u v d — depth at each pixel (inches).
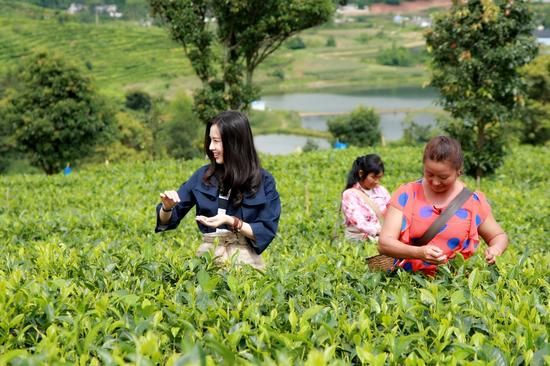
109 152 1807.3
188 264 162.1
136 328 114.7
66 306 129.6
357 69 6815.9
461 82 659.4
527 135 1598.2
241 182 174.6
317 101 4931.1
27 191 609.6
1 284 132.7
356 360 112.5
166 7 906.1
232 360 92.6
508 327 120.9
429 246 152.0
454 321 122.9
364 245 224.2
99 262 173.3
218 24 938.1
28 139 1446.9
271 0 895.7
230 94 937.5
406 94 5310.0
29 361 94.2
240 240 180.4
